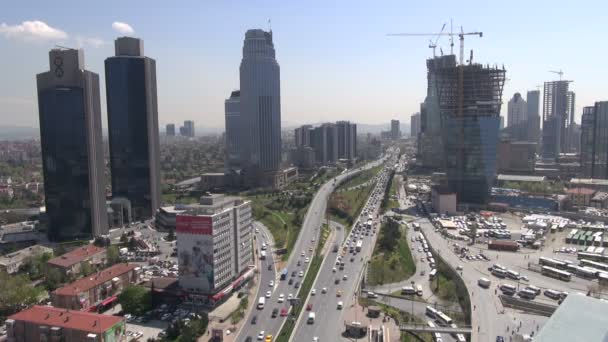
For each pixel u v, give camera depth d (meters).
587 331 134.00
